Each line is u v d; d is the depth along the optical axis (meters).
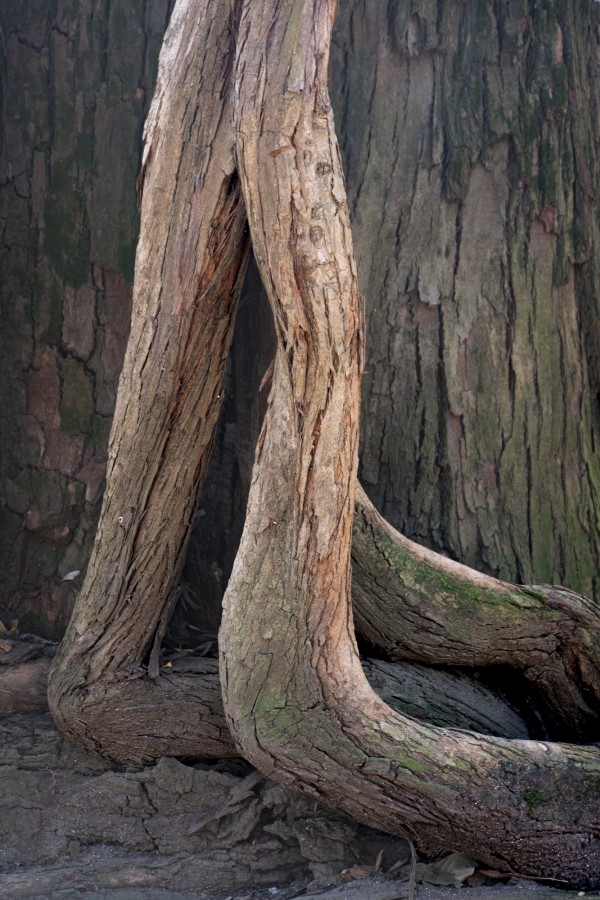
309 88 2.48
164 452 3.04
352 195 3.69
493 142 3.68
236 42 2.66
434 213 3.66
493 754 2.76
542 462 3.65
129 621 3.14
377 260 3.67
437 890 2.72
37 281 3.80
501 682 3.34
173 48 2.86
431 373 3.63
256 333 3.73
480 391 3.63
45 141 3.82
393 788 2.71
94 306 3.77
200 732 3.13
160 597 3.19
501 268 3.67
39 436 3.80
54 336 3.79
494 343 3.65
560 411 3.71
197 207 2.81
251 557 2.74
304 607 2.70
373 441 3.63
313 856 2.94
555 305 3.73
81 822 3.07
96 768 3.22
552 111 3.72
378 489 3.62
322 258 2.47
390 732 2.73
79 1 3.81
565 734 3.29
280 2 2.51
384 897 2.68
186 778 3.12
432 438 3.61
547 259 3.72
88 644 3.16
